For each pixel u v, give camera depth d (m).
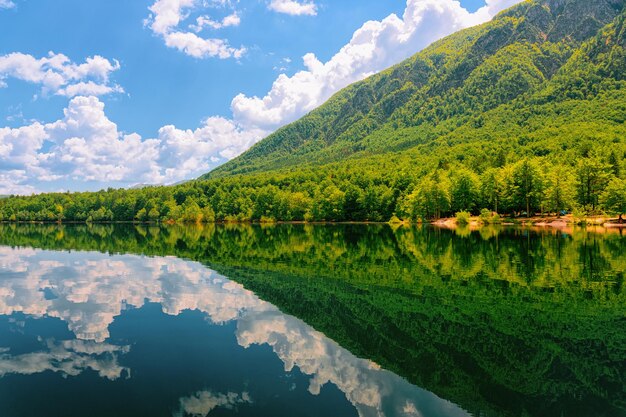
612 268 39.81
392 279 36.38
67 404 14.32
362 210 159.62
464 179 127.12
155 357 18.58
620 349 19.55
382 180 178.25
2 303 28.47
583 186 104.81
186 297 29.98
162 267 44.62
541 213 116.75
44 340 20.91
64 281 36.56
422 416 13.67
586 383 16.19
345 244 69.44
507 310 26.05
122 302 28.70
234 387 15.66
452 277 36.75
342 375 16.73
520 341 20.64
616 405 14.55
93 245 73.69
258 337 21.31
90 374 16.80
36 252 61.53
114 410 13.94
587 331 22.02
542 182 111.31
